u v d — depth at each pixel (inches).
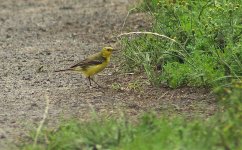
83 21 1187.3
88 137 540.4
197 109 655.1
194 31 794.2
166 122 549.0
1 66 894.4
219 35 756.0
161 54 799.1
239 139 514.0
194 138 514.0
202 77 722.2
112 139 533.0
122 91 744.3
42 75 837.8
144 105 684.1
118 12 1244.5
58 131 574.2
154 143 504.4
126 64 834.2
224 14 762.2
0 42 1055.0
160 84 750.5
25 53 970.1
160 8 882.8
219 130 523.5
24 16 1270.9
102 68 766.5
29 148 543.2
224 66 709.3
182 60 791.7
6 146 569.0
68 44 1021.2
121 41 879.7
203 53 757.3
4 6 1385.3
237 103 565.6
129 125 561.3
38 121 641.6
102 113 656.4
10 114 672.4
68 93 746.8
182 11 845.8
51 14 1275.8
